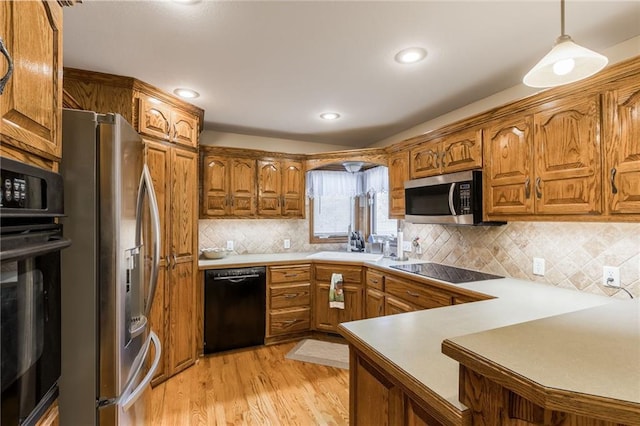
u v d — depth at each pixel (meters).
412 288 2.50
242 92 2.48
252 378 2.54
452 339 0.79
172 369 2.51
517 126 1.99
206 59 1.96
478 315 1.46
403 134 3.59
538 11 1.50
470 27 1.63
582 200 1.63
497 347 0.74
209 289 2.96
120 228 1.20
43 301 0.86
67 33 1.67
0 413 0.67
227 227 3.65
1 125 0.65
